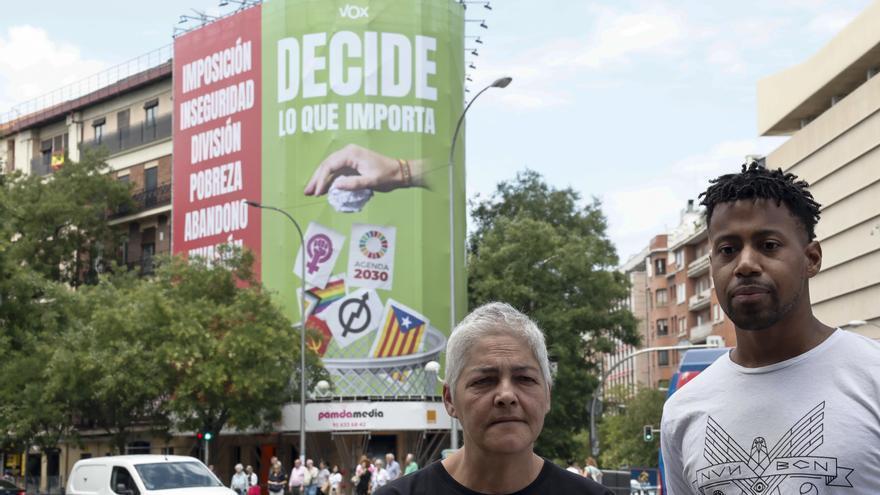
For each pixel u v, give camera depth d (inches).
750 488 161.3
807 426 159.3
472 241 2625.5
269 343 1863.9
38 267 2452.0
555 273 2269.9
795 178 167.9
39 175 2578.7
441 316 2151.8
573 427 2310.5
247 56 2281.0
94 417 1894.7
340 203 2148.1
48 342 1849.2
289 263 2170.3
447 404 165.2
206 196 2329.0
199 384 1811.0
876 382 159.3
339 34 2185.0
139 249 2536.9
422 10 2204.7
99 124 2652.6
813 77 2551.7
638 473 1855.3
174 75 2415.1
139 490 903.7
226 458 2266.2
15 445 1910.7
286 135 2203.5
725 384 169.5
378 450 2110.0
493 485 158.2
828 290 2322.8
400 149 2171.5
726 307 166.6
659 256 4372.5
